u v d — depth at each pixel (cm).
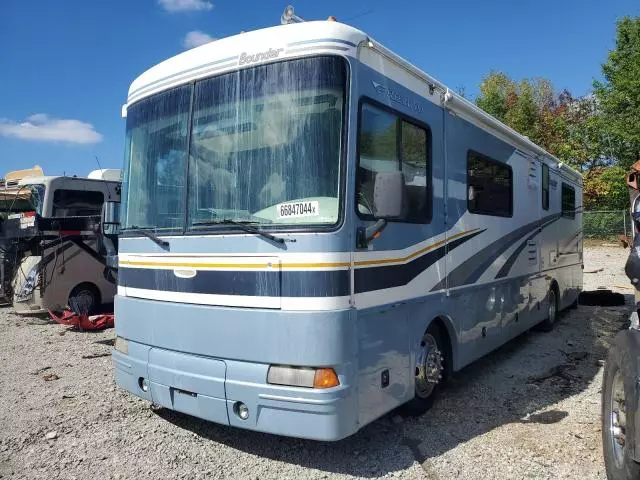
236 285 389
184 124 437
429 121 496
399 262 436
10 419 507
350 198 376
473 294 582
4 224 1116
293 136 383
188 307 412
